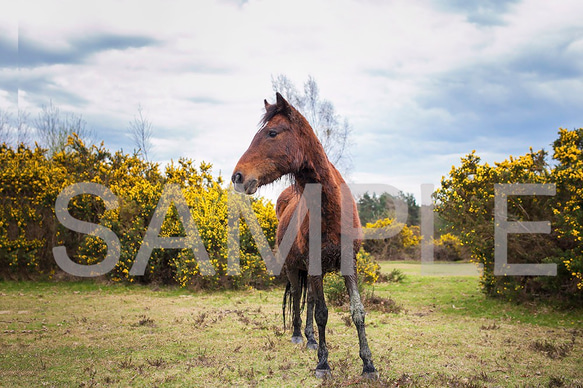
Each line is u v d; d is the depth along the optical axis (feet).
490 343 18.31
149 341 18.72
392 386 12.75
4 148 41.37
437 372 14.39
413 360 15.83
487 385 13.17
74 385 13.29
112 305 27.68
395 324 22.24
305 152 12.98
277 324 22.13
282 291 34.35
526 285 27.27
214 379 13.85
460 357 16.21
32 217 37.11
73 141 42.75
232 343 18.40
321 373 13.92
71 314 24.64
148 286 35.78
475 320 23.39
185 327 21.44
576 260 22.54
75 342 18.49
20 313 24.80
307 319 17.89
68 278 38.55
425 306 28.09
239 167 12.27
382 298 28.37
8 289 33.83
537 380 13.62
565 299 25.88
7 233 36.86
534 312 24.94
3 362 15.60
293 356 16.43
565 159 25.62
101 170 41.11
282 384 13.37
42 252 38.14
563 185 24.12
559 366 15.10
